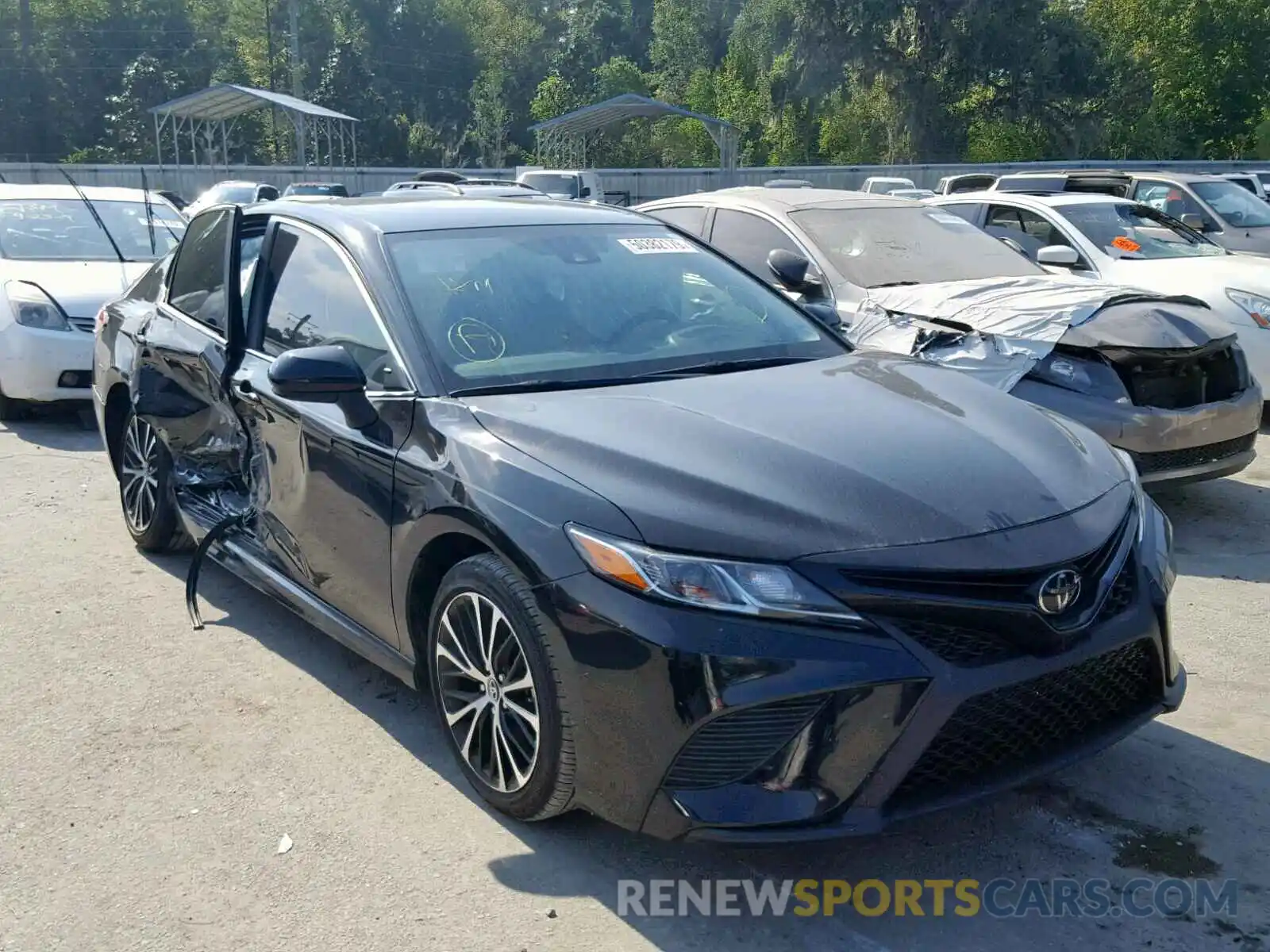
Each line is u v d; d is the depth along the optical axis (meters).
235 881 3.10
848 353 4.14
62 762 3.74
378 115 63.88
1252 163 30.64
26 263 9.17
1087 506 3.10
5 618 4.96
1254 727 3.87
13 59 62.94
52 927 2.93
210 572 5.52
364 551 3.67
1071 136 44.47
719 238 7.47
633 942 2.84
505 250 4.17
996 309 5.88
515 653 3.12
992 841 3.23
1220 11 46.38
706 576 2.75
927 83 44.31
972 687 2.72
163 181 36.38
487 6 74.44
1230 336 5.87
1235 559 5.63
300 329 4.23
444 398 3.50
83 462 7.80
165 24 67.12
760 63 46.09
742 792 2.74
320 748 3.81
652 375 3.73
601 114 38.56
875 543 2.77
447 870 3.13
